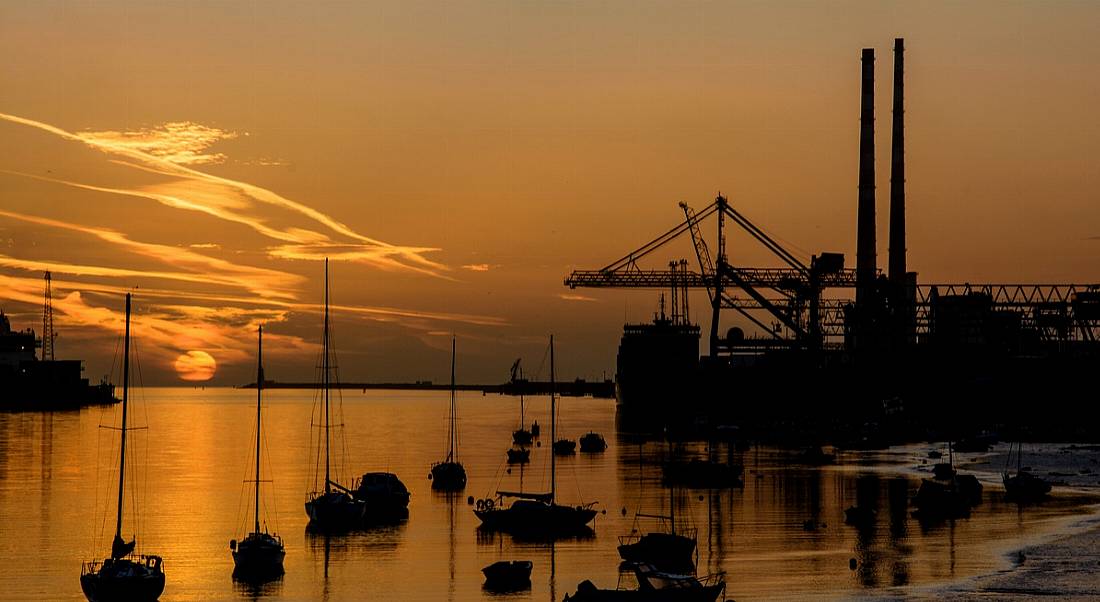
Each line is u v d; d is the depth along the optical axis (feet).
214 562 355.97
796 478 604.49
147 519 451.12
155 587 292.40
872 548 370.53
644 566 301.22
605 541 391.04
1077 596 297.33
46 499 517.96
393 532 412.36
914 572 329.93
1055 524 421.18
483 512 415.03
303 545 385.09
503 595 307.58
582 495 529.45
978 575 324.60
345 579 328.29
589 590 288.30
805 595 300.81
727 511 466.29
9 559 360.89
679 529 415.03
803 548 371.56
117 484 581.94
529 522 408.87
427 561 354.95
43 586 319.68
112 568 294.25
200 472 654.12
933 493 449.89
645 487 564.30
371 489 454.81
